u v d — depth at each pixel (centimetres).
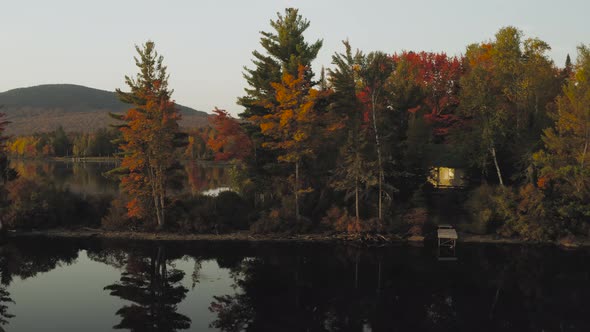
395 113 4669
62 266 3039
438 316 2206
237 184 4572
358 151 3744
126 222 4016
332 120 4144
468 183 4625
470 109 4181
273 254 3375
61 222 4162
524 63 4166
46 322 2064
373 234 3800
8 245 3572
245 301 2405
